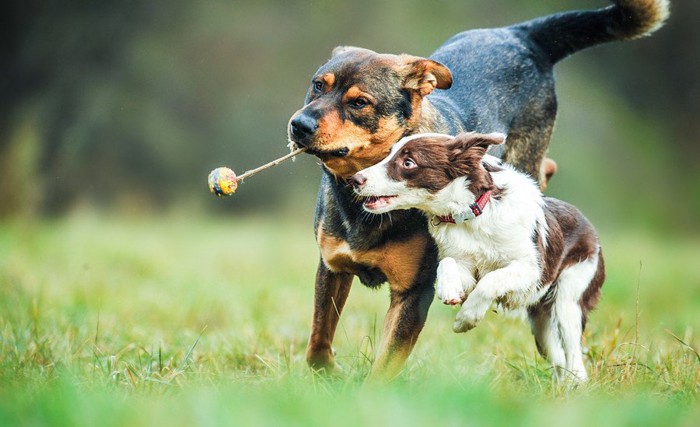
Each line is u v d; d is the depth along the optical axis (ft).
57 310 40.37
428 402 21.38
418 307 28.25
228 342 33.83
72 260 59.52
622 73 113.91
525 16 104.01
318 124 26.73
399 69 27.81
